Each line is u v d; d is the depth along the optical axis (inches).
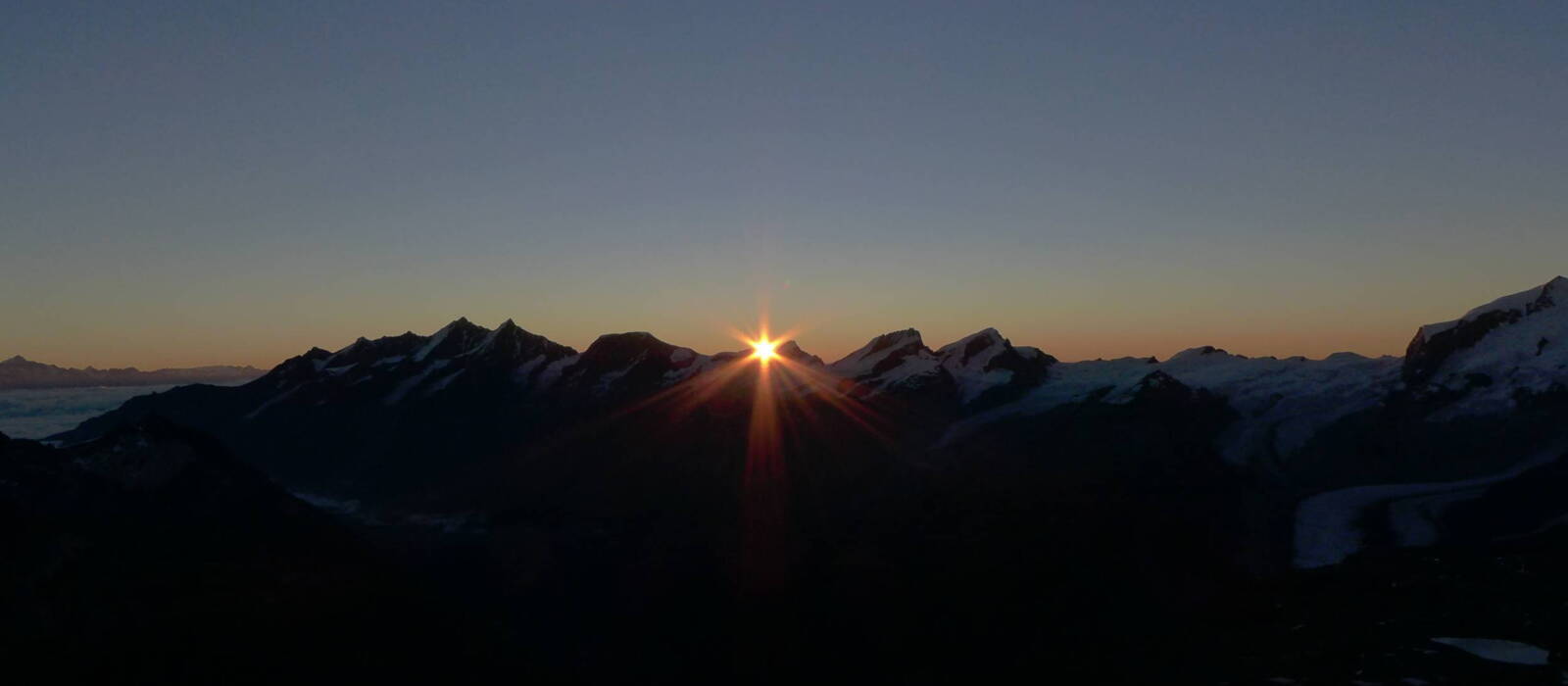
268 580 2011.6
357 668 1841.8
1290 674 1263.5
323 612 1969.7
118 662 1587.1
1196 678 1359.5
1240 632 1600.6
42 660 1534.2
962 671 2304.4
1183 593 2854.3
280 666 1737.2
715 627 3014.3
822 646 2758.4
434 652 2054.6
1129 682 1460.4
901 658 2556.6
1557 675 1134.4
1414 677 1167.6
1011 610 2837.1
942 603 2994.6
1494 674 1150.3
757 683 2522.1
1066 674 1732.3
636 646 2881.4
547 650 2674.7
